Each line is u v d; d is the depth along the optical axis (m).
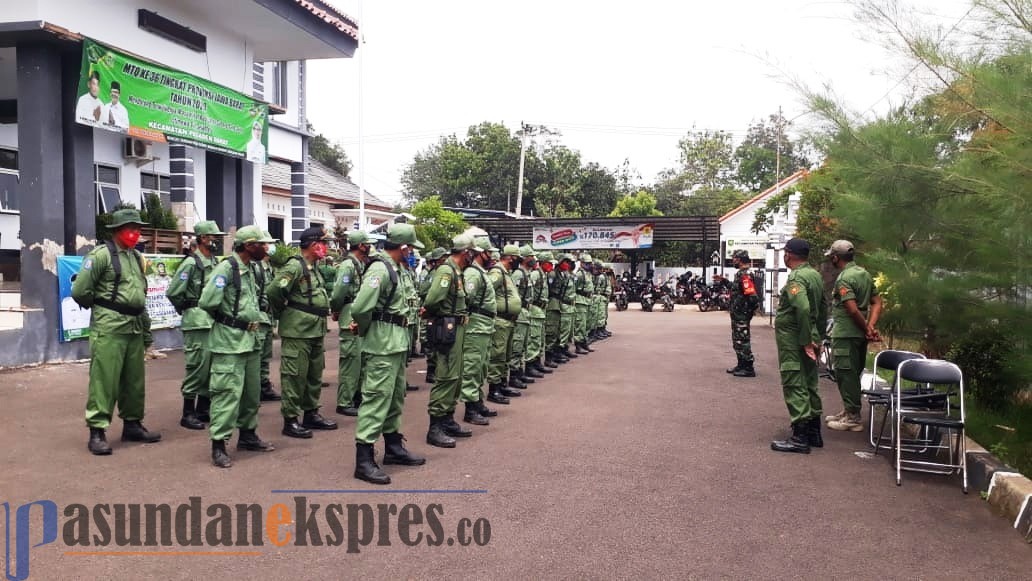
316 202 24.81
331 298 7.68
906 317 7.89
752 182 45.38
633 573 4.18
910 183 6.62
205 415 7.74
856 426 7.93
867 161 6.80
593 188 44.44
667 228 31.38
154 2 12.92
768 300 25.36
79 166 11.32
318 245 7.36
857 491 5.78
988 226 6.39
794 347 6.93
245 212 15.91
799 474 6.20
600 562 4.32
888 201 6.81
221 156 15.23
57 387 9.05
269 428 7.62
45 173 10.59
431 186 51.81
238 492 5.46
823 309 7.17
